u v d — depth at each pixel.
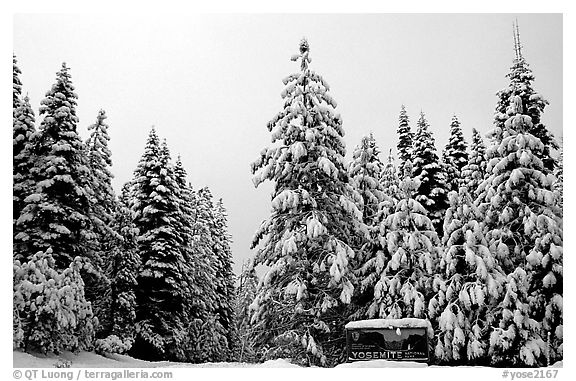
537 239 21.94
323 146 23.70
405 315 23.44
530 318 21.62
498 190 23.34
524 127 23.73
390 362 17.91
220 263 47.25
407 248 24.19
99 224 27.73
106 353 27.42
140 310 32.09
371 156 31.55
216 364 20.95
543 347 20.72
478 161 32.00
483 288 21.44
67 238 25.62
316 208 23.34
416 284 23.47
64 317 20.23
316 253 23.59
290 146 23.58
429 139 32.16
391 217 24.77
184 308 34.09
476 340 21.17
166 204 33.94
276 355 22.42
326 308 22.23
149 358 31.47
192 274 35.66
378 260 24.69
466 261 21.83
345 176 24.14
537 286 22.34
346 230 24.41
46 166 25.31
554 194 22.66
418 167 31.86
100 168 30.94
